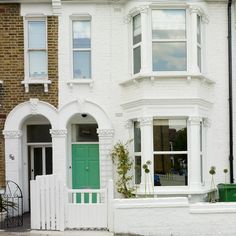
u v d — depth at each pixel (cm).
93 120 1595
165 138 1462
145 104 1435
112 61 1531
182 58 1469
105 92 1525
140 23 1474
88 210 1209
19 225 1292
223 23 1538
